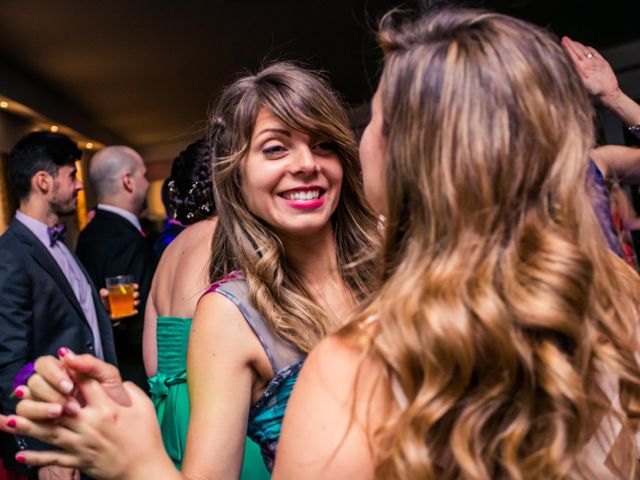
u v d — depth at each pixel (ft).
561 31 19.42
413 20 2.39
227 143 4.21
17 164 8.44
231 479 3.63
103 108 25.61
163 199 8.83
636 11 18.02
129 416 2.31
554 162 2.06
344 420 2.05
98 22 17.03
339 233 4.58
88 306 8.79
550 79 2.09
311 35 19.30
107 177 9.98
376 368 2.08
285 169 4.04
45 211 8.55
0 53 18.51
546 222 2.06
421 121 2.11
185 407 5.78
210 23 17.85
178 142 33.83
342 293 4.47
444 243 2.07
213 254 4.41
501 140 2.02
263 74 4.17
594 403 2.07
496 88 2.05
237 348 3.84
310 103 4.04
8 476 8.07
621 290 2.26
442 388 1.94
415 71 2.16
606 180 4.06
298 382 2.21
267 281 4.06
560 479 1.95
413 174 2.13
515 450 1.93
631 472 2.18
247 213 4.24
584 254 2.01
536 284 1.97
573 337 1.98
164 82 23.02
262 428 4.00
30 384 2.27
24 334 7.49
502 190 2.02
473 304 1.95
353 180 4.44
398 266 2.20
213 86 23.97
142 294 9.61
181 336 5.89
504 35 2.12
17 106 20.02
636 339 2.24
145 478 2.27
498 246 2.03
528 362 1.93
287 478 2.10
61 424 2.26
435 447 1.99
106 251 9.69
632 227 4.37
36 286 7.80
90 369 2.26
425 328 1.98
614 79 5.95
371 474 2.03
